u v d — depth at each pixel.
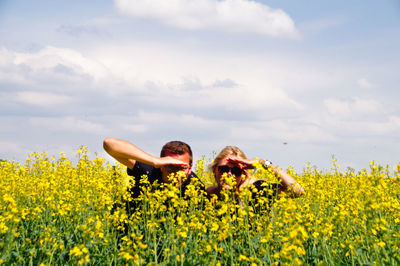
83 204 5.90
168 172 5.04
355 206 4.85
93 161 7.77
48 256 4.20
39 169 9.19
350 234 4.91
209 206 5.12
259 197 5.12
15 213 4.17
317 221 4.44
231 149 5.27
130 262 3.70
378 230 4.21
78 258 3.83
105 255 4.23
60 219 5.71
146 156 4.69
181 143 5.16
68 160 8.77
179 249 4.06
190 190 4.90
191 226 4.30
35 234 5.08
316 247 4.62
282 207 4.50
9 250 3.92
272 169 5.32
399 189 6.59
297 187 5.29
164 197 4.78
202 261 3.71
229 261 4.02
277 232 4.31
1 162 9.75
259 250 4.04
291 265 3.31
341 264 4.18
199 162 8.90
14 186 6.91
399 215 5.25
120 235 4.94
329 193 6.64
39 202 6.53
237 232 4.74
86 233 4.18
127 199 5.40
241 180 5.21
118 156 4.79
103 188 5.82
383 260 3.80
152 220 4.50
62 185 7.36
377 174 4.71
